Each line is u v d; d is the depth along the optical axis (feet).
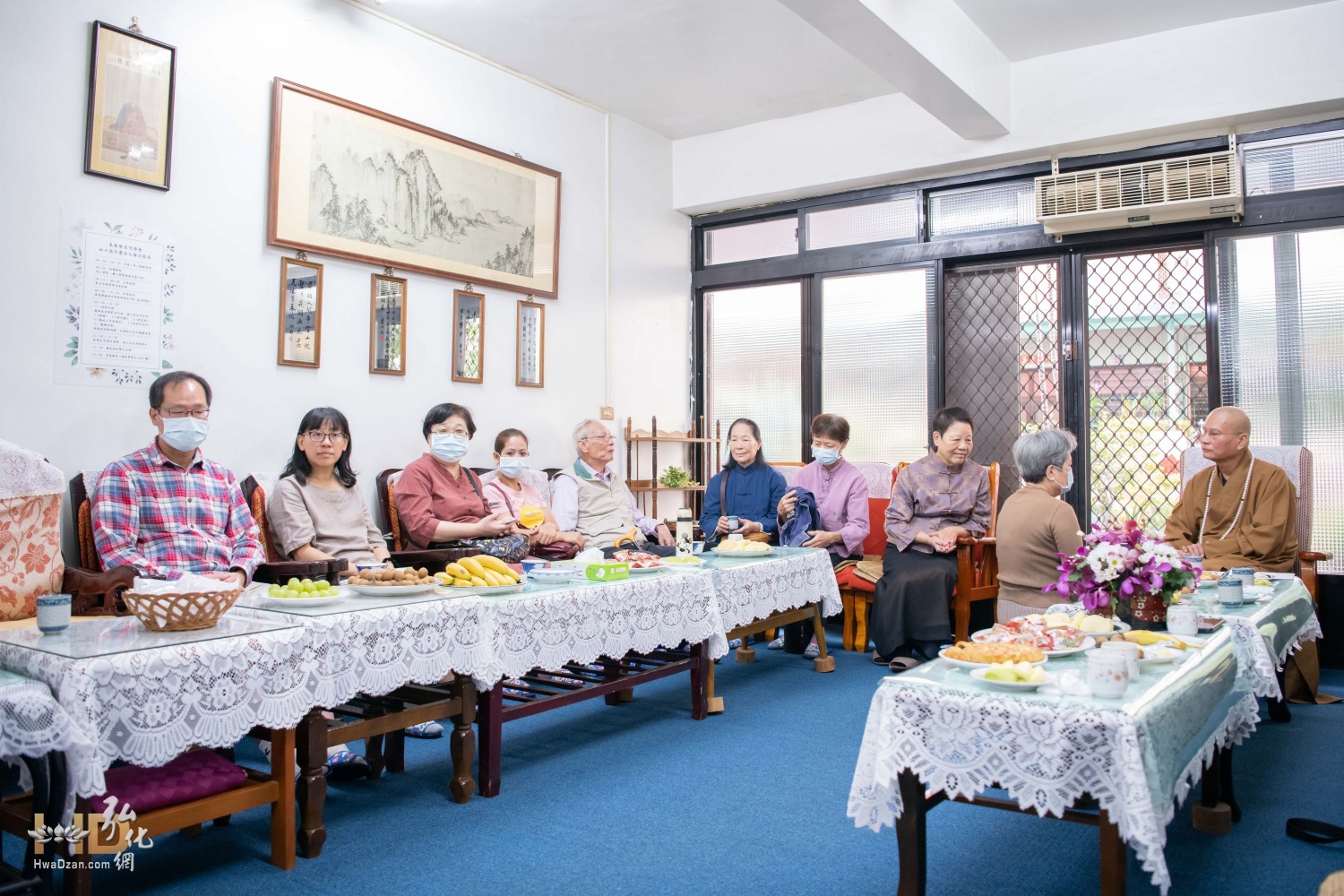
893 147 18.60
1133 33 16.01
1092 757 5.09
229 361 12.48
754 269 20.97
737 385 21.52
